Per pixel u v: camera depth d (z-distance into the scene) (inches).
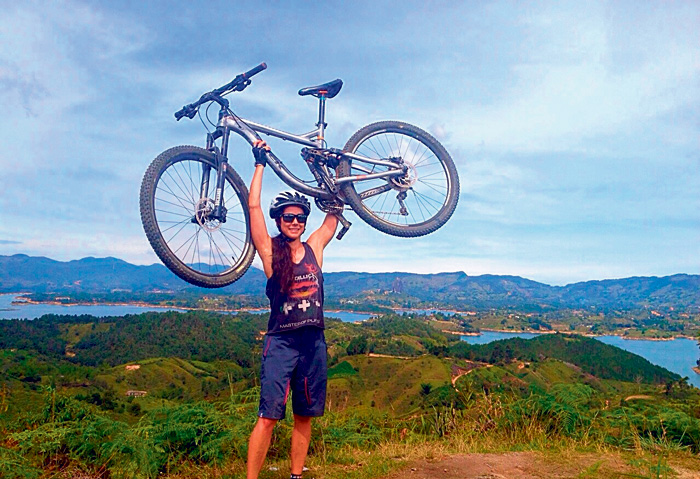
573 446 186.2
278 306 125.6
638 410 211.2
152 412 176.9
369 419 216.7
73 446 157.4
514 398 230.2
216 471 156.8
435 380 1939.0
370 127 231.1
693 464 165.3
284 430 178.5
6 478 138.7
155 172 178.9
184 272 179.6
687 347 5177.2
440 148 243.9
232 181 195.2
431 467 157.2
